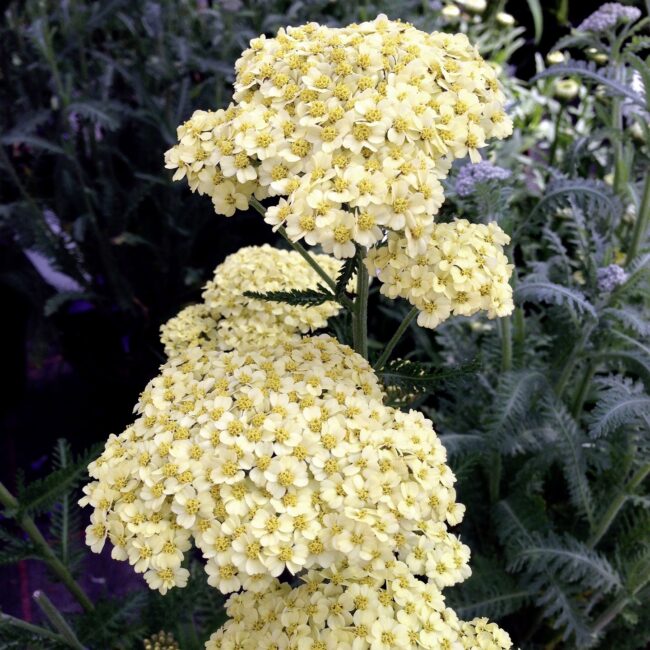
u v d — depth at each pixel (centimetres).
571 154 32
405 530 18
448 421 32
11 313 45
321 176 17
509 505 29
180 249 44
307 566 17
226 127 19
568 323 29
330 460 18
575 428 27
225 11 41
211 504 17
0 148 41
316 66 19
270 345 24
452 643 18
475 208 29
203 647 27
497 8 47
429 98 18
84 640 25
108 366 43
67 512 26
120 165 48
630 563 26
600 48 31
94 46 45
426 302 19
